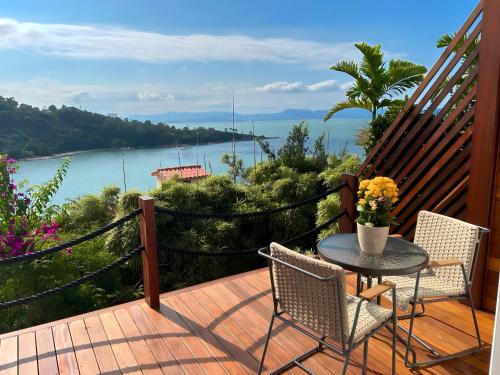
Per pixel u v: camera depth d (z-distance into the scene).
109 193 7.28
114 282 5.44
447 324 2.70
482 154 2.75
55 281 4.67
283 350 2.43
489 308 2.85
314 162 8.82
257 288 3.32
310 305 1.85
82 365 2.33
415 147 3.45
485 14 2.67
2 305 2.73
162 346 2.50
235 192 7.68
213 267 6.41
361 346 2.45
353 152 8.27
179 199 6.89
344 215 3.96
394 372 1.97
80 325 2.78
